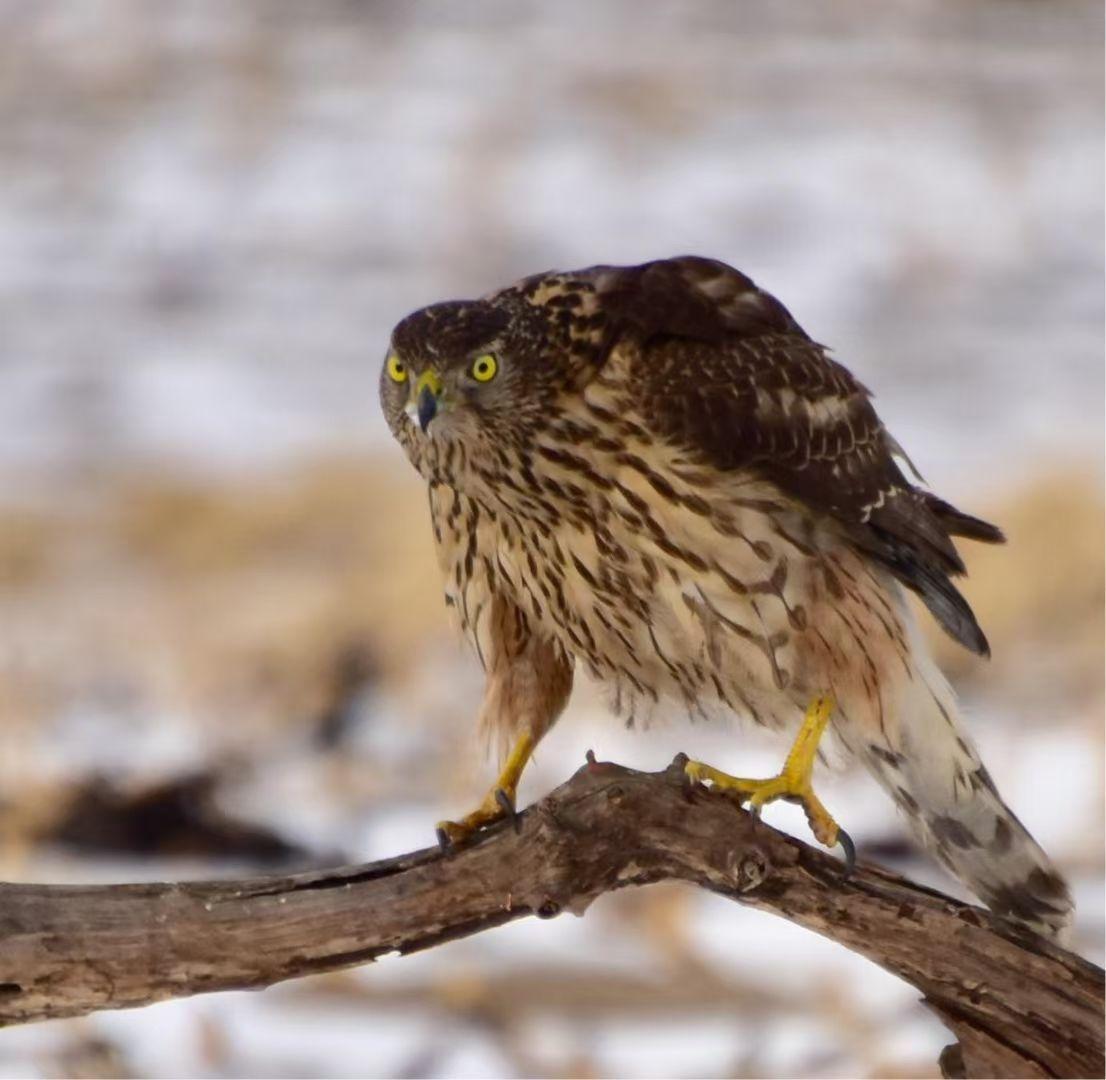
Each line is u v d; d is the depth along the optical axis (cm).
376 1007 1041
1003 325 3130
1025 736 1419
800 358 929
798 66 4266
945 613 944
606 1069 975
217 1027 988
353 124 4034
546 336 893
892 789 936
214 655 1630
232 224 3634
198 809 1260
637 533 891
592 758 779
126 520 2195
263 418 2812
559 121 4041
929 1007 834
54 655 1706
